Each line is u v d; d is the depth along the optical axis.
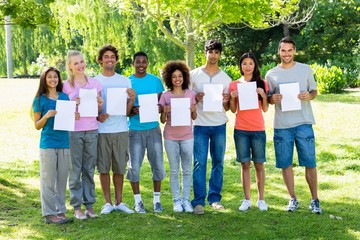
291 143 6.78
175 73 6.73
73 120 6.14
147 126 6.74
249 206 7.00
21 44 31.41
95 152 6.54
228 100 6.86
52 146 6.25
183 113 6.62
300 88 6.71
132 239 5.91
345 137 11.54
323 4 27.31
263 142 6.83
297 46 30.23
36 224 6.42
